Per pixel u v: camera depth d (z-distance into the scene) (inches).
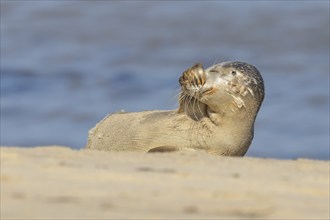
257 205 1007.6
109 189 1037.2
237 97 1678.2
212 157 1326.3
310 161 1342.3
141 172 1134.4
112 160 1219.9
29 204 956.0
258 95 1708.9
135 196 1010.7
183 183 1087.6
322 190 1106.1
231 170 1194.6
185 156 1317.7
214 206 990.4
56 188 1029.8
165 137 1700.3
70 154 1251.2
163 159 1258.6
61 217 912.9
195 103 1697.8
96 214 928.3
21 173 1092.5
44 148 1298.0
